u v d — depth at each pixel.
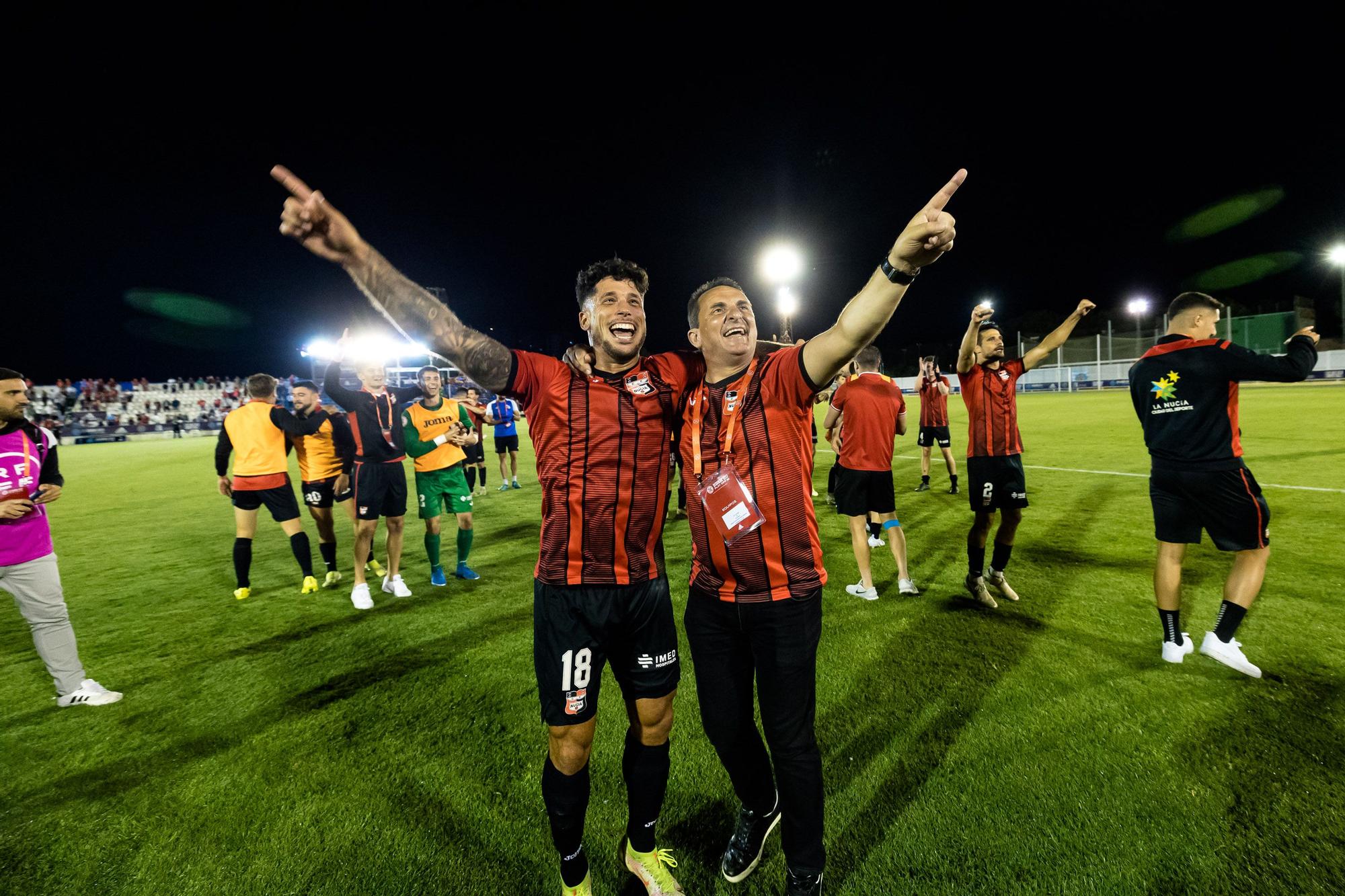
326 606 4.65
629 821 1.96
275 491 4.90
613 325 1.77
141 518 8.61
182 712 3.07
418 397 5.04
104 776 2.56
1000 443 3.86
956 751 2.48
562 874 1.88
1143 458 9.47
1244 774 2.26
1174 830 2.02
